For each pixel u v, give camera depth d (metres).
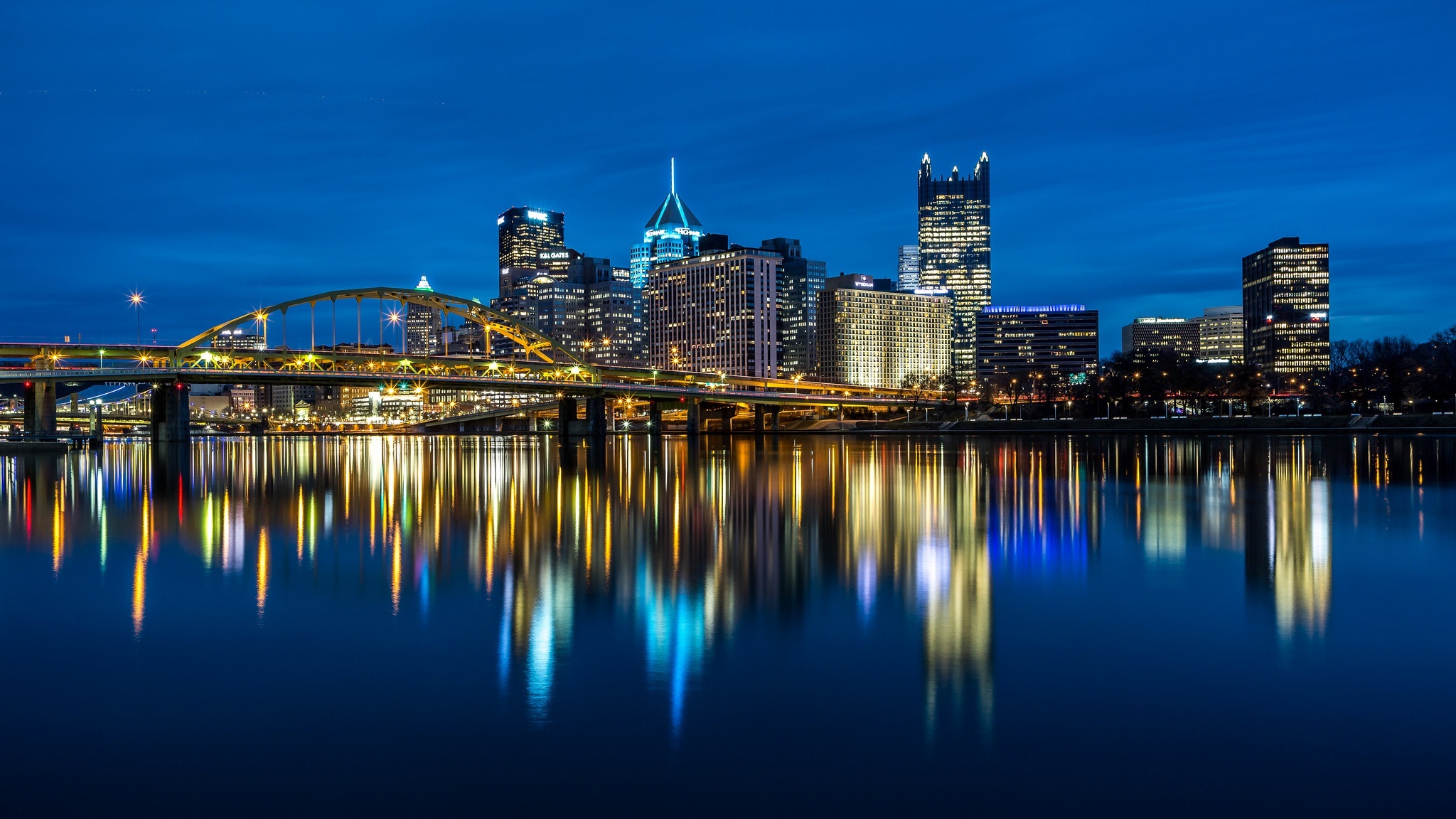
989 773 18.44
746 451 164.50
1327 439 174.25
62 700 22.70
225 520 57.28
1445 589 33.69
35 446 163.25
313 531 51.38
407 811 17.22
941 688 22.88
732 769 18.72
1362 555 41.38
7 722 21.36
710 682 23.39
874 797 17.58
